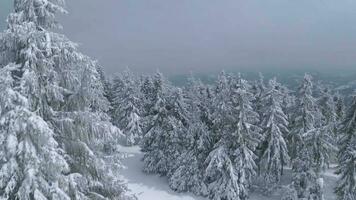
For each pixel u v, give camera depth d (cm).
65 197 823
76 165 963
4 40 855
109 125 990
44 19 910
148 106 5094
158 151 4203
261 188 3847
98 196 980
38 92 854
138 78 6700
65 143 946
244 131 3334
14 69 830
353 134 2883
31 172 782
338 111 5081
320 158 3125
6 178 793
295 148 3753
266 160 3703
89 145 980
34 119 780
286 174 4234
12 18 862
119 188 1064
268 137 3653
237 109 3319
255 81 4647
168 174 4031
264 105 3741
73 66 938
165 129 4109
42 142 809
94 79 944
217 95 3494
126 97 5706
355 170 2767
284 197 3256
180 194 3706
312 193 3119
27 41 841
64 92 948
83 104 966
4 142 789
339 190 2939
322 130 3117
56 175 838
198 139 3697
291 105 4297
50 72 891
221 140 3456
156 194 3719
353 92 2948
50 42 855
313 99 3666
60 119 925
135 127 5600
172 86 4981
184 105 4203
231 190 3297
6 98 773
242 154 3347
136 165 4628
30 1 869
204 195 3600
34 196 777
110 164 1050
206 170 3394
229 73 3850
